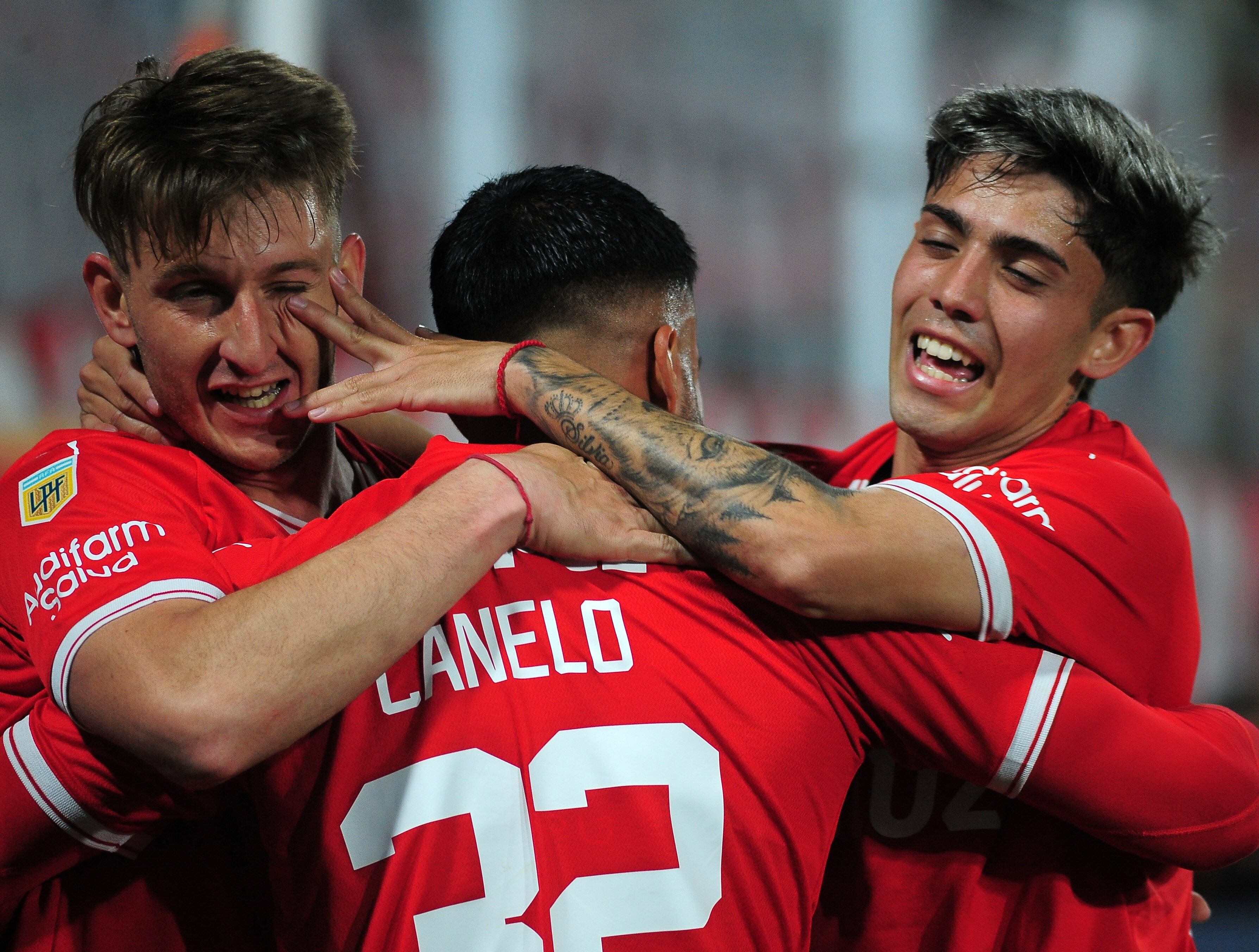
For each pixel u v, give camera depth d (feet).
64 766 14.20
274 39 61.62
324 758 13.88
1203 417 82.43
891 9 82.02
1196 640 17.44
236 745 12.36
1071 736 14.53
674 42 76.48
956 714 14.58
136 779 14.21
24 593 14.60
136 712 12.39
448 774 13.73
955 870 16.99
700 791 13.92
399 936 13.51
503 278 16.80
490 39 70.18
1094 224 17.65
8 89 54.54
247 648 12.43
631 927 13.65
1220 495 81.41
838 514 14.47
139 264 15.96
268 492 18.02
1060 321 18.06
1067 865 16.75
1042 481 16.05
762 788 14.12
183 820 16.22
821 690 14.80
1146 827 15.10
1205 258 20.11
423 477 15.15
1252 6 90.43
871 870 17.38
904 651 14.51
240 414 16.92
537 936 13.51
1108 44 88.22
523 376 15.83
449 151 68.90
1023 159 17.69
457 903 13.51
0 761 14.60
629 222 16.81
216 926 16.37
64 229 56.24
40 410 54.95
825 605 14.12
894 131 82.58
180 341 16.12
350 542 13.47
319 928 13.98
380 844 13.69
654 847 13.76
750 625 14.58
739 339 77.30
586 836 13.73
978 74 85.20
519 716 13.89
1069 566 15.26
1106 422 19.40
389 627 12.87
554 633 14.19
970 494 15.62
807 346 79.25
